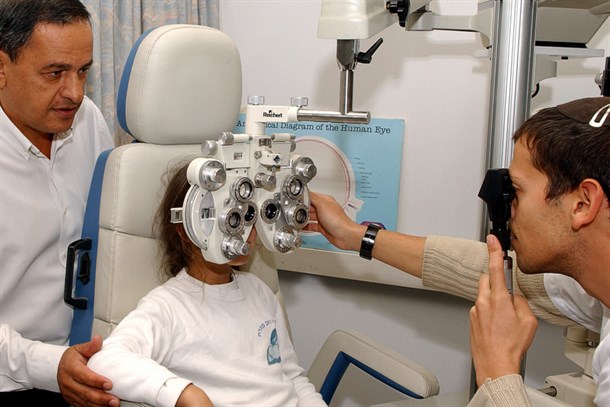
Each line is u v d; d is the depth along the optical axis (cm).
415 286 174
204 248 104
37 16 107
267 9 185
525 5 110
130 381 92
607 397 83
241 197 104
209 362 113
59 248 129
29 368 108
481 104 167
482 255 120
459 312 179
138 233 118
